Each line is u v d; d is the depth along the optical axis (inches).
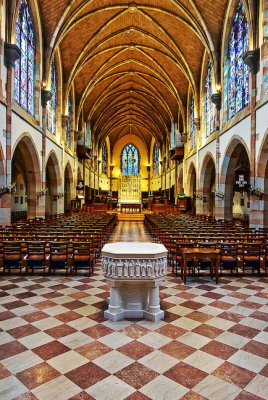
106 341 209.0
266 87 584.1
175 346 202.7
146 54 1164.5
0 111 566.6
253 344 205.8
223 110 848.3
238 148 800.3
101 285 339.0
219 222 761.0
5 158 593.6
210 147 967.6
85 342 207.5
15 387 158.4
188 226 629.3
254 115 634.2
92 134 1743.4
